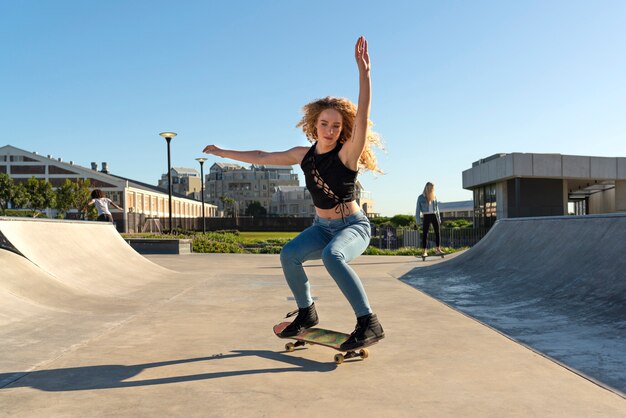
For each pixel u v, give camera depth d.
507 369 2.66
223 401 2.18
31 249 5.68
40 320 3.90
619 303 3.93
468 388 2.35
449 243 24.42
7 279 4.65
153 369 2.68
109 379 2.50
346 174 2.74
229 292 5.86
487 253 7.79
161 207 71.75
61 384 2.42
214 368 2.70
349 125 2.83
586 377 2.51
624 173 29.20
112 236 8.55
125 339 3.40
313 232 2.94
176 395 2.26
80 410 2.07
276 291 5.95
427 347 3.16
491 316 4.20
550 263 5.70
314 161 2.79
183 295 5.59
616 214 5.14
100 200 10.87
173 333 3.60
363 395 2.26
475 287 5.94
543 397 2.22
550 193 30.69
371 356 2.95
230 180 133.38
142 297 5.39
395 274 7.90
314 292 5.88
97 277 6.18
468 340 3.35
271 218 63.19
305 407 2.10
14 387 2.37
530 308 4.45
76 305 4.63
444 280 6.73
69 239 6.85
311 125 2.91
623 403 2.14
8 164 58.62
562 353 2.97
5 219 5.62
